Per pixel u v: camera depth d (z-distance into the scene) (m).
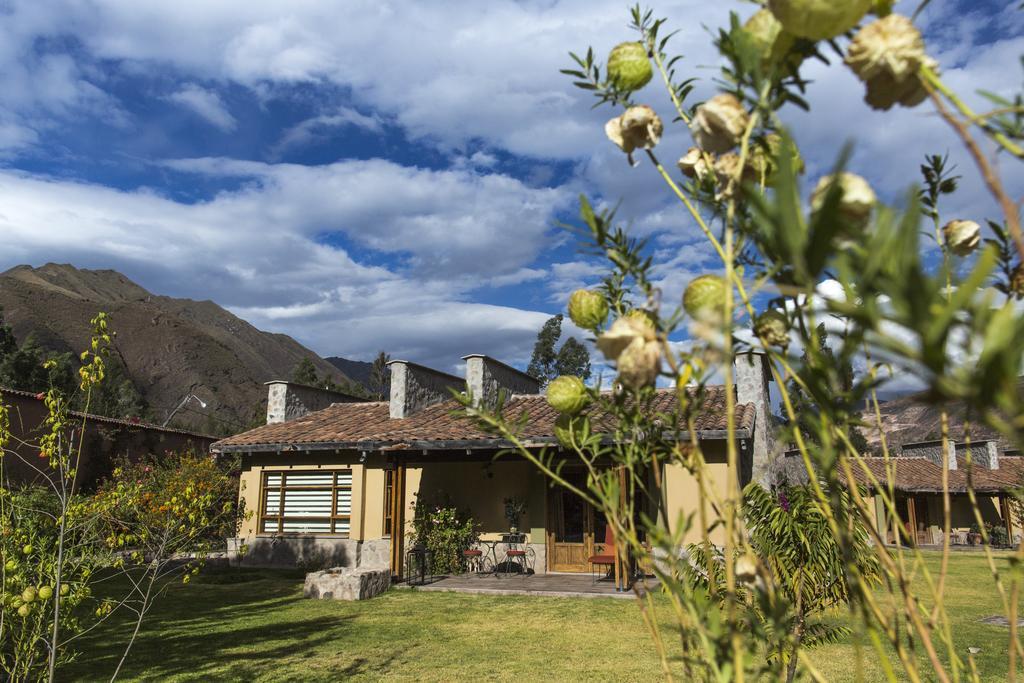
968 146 0.58
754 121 0.73
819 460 0.77
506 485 14.59
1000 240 1.05
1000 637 7.99
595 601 10.75
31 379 35.34
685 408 0.90
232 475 16.31
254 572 14.28
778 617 0.82
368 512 15.14
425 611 10.11
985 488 22.75
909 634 0.92
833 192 0.45
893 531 0.97
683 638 0.99
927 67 0.62
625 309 1.20
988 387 0.40
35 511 4.71
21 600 4.13
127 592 11.48
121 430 19.62
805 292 0.47
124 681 6.34
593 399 1.14
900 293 0.40
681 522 0.85
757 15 0.77
